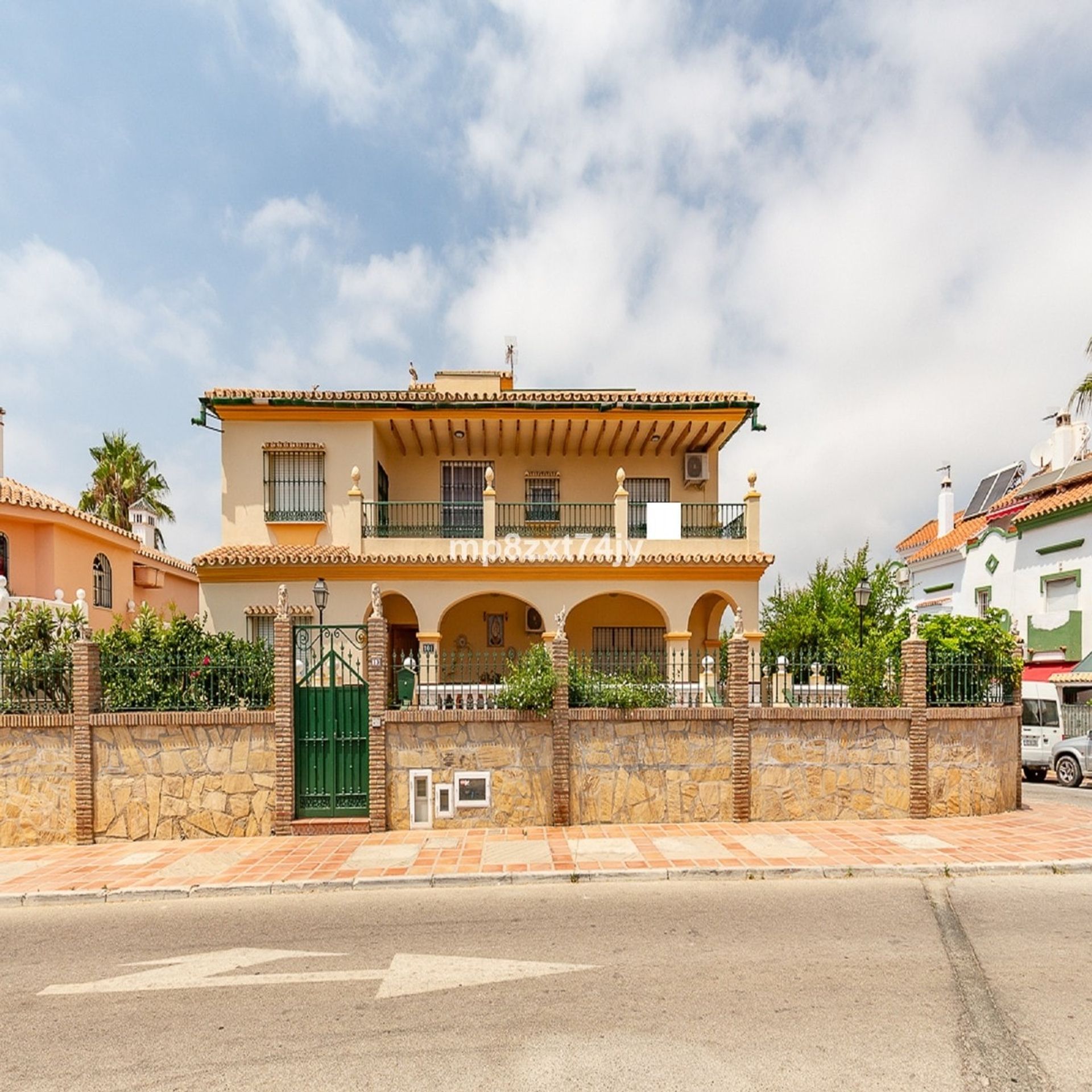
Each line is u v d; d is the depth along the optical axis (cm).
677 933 659
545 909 728
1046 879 821
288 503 1805
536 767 1033
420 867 846
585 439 1973
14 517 1692
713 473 2062
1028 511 2244
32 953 642
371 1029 487
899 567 2431
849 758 1062
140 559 2348
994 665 1136
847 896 763
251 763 1003
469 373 2066
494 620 2031
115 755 988
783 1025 484
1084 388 1884
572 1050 455
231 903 768
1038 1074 425
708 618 2047
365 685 1024
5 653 1025
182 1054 462
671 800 1045
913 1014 500
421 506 2034
